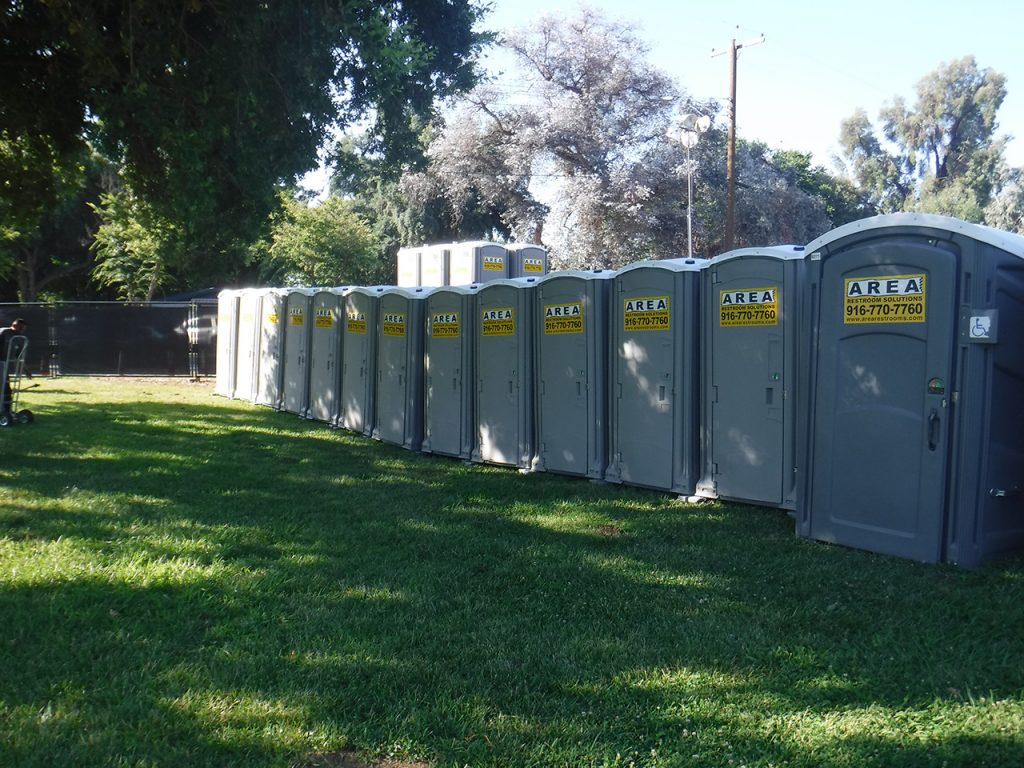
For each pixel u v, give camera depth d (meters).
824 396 6.82
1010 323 6.01
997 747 3.56
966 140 61.59
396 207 41.62
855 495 6.63
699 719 3.89
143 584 5.71
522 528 7.48
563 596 5.63
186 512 7.86
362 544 6.91
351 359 13.80
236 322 18.95
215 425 14.28
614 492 8.95
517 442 10.41
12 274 36.28
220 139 10.95
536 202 39.91
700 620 5.16
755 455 7.98
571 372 9.73
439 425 11.48
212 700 4.06
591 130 37.62
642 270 8.94
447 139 38.56
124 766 3.45
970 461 5.99
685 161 37.16
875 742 3.63
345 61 11.61
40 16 10.82
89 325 24.44
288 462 10.84
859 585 5.73
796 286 7.63
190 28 10.90
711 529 7.36
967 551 6.03
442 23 15.77
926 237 6.20
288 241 35.47
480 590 5.76
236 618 5.18
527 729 3.81
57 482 9.04
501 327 10.57
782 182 41.31
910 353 6.28
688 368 8.54
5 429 12.91
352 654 4.63
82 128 12.40
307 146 11.68
